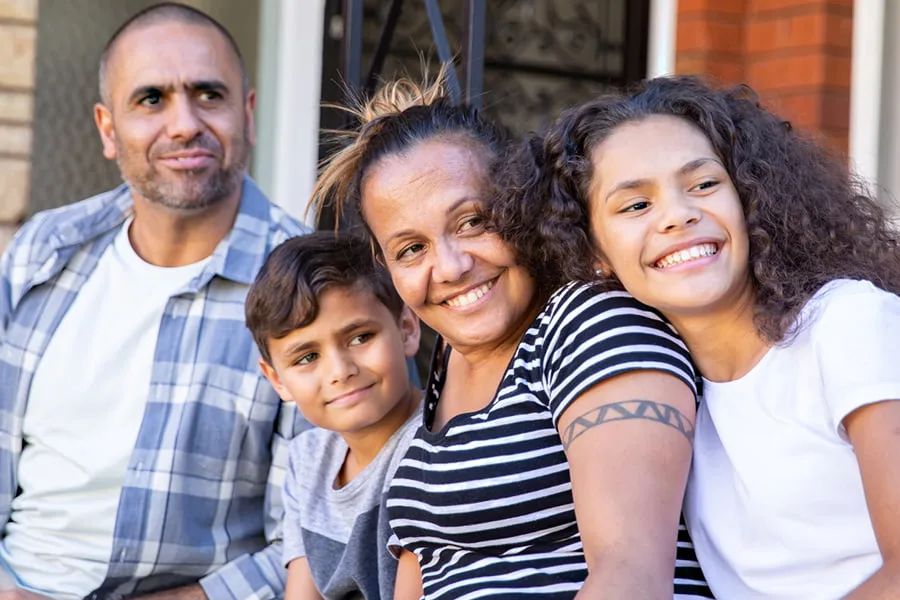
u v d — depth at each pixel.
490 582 1.55
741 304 1.50
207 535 2.35
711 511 1.50
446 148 1.70
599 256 1.58
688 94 1.56
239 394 2.36
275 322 1.95
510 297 1.69
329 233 2.03
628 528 1.36
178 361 2.38
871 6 3.73
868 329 1.37
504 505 1.57
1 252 3.25
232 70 2.49
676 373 1.46
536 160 1.64
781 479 1.42
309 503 2.07
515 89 4.47
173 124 2.38
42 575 2.37
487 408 1.62
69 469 2.39
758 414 1.46
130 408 2.38
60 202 3.32
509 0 4.46
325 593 2.02
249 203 2.53
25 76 3.27
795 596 1.44
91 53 3.34
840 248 1.52
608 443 1.41
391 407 1.97
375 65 3.39
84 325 2.45
